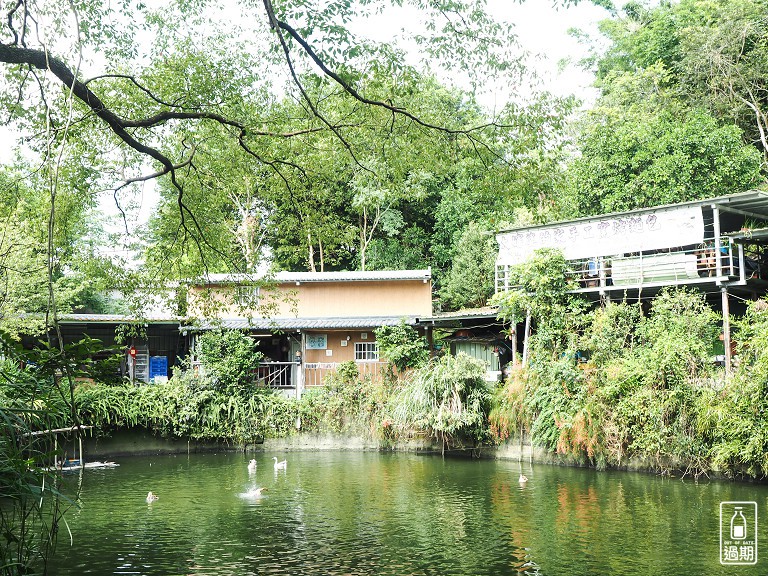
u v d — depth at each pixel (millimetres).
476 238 34031
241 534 12969
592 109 33188
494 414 21969
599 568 10547
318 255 38438
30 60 8555
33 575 6195
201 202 13383
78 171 12359
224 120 10883
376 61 10336
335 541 12406
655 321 19938
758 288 23531
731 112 31688
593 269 23516
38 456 5898
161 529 13398
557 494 16047
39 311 23031
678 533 12320
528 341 23234
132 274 13523
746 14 31828
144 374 28656
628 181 27938
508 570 10555
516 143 10258
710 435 16984
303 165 12469
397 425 23297
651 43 36000
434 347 27750
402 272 29359
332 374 25688
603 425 18797
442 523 13609
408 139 11070
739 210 21953
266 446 25172
